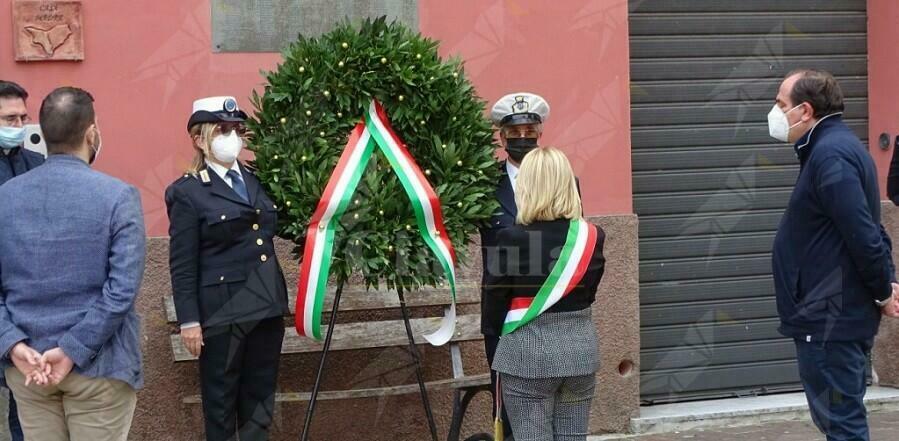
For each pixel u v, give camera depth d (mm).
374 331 5891
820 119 4855
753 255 7156
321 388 6035
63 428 4160
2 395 5160
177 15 5828
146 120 5805
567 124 6465
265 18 5941
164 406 5812
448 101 5211
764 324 7184
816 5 7242
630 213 6586
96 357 4004
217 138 4988
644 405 6980
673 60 6980
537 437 4590
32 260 3977
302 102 5113
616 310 6535
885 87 7230
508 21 6336
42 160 5215
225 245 5035
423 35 6203
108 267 4020
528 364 4543
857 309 4777
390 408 6176
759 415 6816
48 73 5672
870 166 4801
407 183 5086
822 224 4781
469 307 6141
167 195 5082
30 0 5621
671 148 6992
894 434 6445
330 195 5027
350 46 5141
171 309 5715
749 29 7109
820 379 4828
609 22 6512
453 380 5730
